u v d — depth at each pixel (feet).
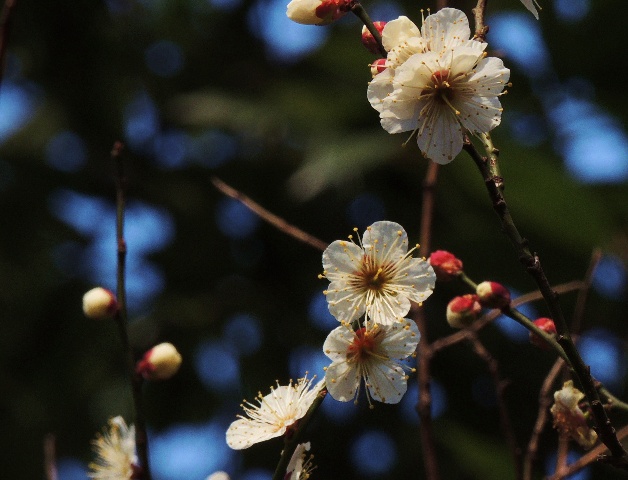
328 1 10.51
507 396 22.22
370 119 25.49
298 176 23.88
